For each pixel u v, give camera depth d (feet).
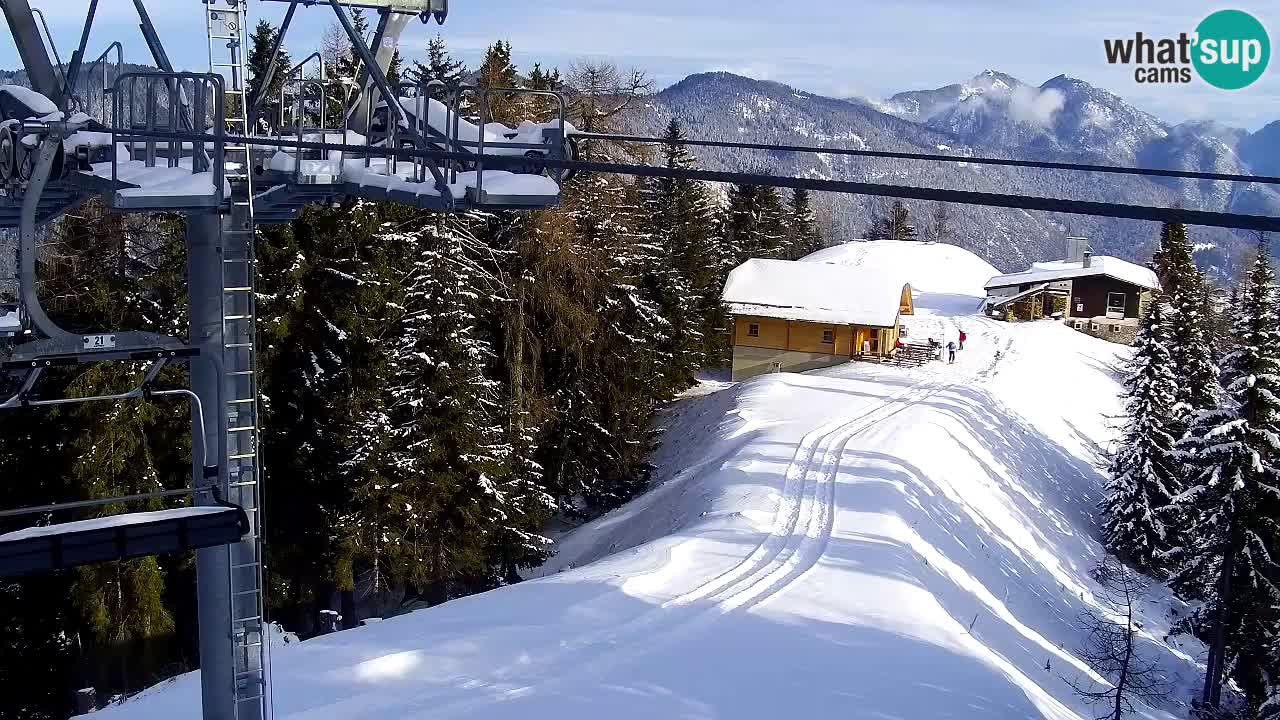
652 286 163.22
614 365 132.36
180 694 55.88
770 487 103.71
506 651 58.95
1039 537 125.70
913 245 402.72
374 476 97.19
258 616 39.50
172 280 97.81
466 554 102.99
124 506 90.63
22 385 36.04
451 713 51.16
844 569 76.79
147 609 90.43
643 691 54.39
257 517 39.17
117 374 89.81
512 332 119.75
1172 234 221.87
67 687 92.99
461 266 109.60
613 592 68.69
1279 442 96.63
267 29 128.98
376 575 99.66
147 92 39.11
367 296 99.19
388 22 44.57
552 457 127.34
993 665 61.26
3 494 91.76
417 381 101.35
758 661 58.95
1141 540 131.34
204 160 37.47
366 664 55.93
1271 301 100.73
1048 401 184.75
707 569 76.28
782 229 302.66
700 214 205.67
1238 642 99.81
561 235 118.42
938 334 233.55
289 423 102.12
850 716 52.54
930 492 111.75
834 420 140.46
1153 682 87.40
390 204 103.65
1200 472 104.01
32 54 40.88
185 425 94.27
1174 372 133.49
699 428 153.89
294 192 42.57
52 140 35.63
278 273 99.76
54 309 93.97
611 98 124.36
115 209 35.45
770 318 194.90
